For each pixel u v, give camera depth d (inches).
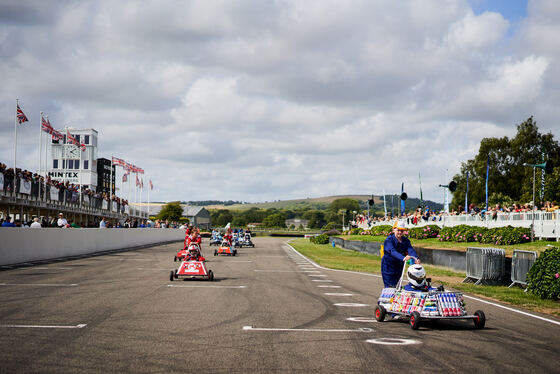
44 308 401.7
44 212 1622.8
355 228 2529.5
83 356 252.7
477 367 243.8
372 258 1312.7
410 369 238.7
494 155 2834.6
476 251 691.4
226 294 513.7
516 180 2719.0
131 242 1643.7
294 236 4921.3
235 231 1999.3
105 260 985.5
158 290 534.6
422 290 370.6
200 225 5940.0
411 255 387.2
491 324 370.3
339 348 281.3
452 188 1363.2
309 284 634.2
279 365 242.1
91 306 415.8
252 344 286.8
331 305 453.1
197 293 516.4
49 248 976.9
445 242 1195.3
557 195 1942.7
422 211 1708.9
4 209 1414.9
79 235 1147.9
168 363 241.8
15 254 845.2
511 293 575.2
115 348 270.8
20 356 250.2
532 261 604.1
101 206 1968.5
